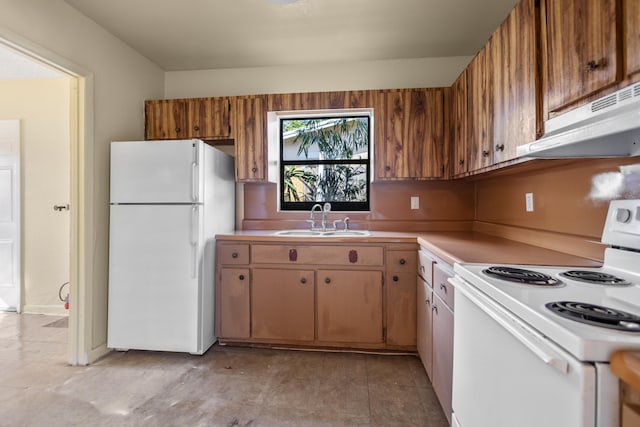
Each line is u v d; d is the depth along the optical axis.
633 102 0.75
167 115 2.77
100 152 2.34
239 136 2.71
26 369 2.13
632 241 1.10
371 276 2.29
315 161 3.02
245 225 3.00
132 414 1.67
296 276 2.36
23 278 3.24
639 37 0.84
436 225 2.84
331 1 2.06
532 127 1.34
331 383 1.96
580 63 1.06
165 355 2.33
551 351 0.67
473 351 1.10
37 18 1.89
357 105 2.61
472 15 2.21
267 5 2.10
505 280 1.04
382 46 2.65
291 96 2.65
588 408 0.59
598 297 0.89
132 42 2.57
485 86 1.84
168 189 2.26
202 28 2.38
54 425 1.59
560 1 1.17
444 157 2.54
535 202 1.85
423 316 2.05
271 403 1.77
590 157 1.20
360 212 2.93
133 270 2.29
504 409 0.88
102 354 2.32
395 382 1.97
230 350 2.41
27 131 3.24
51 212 3.21
